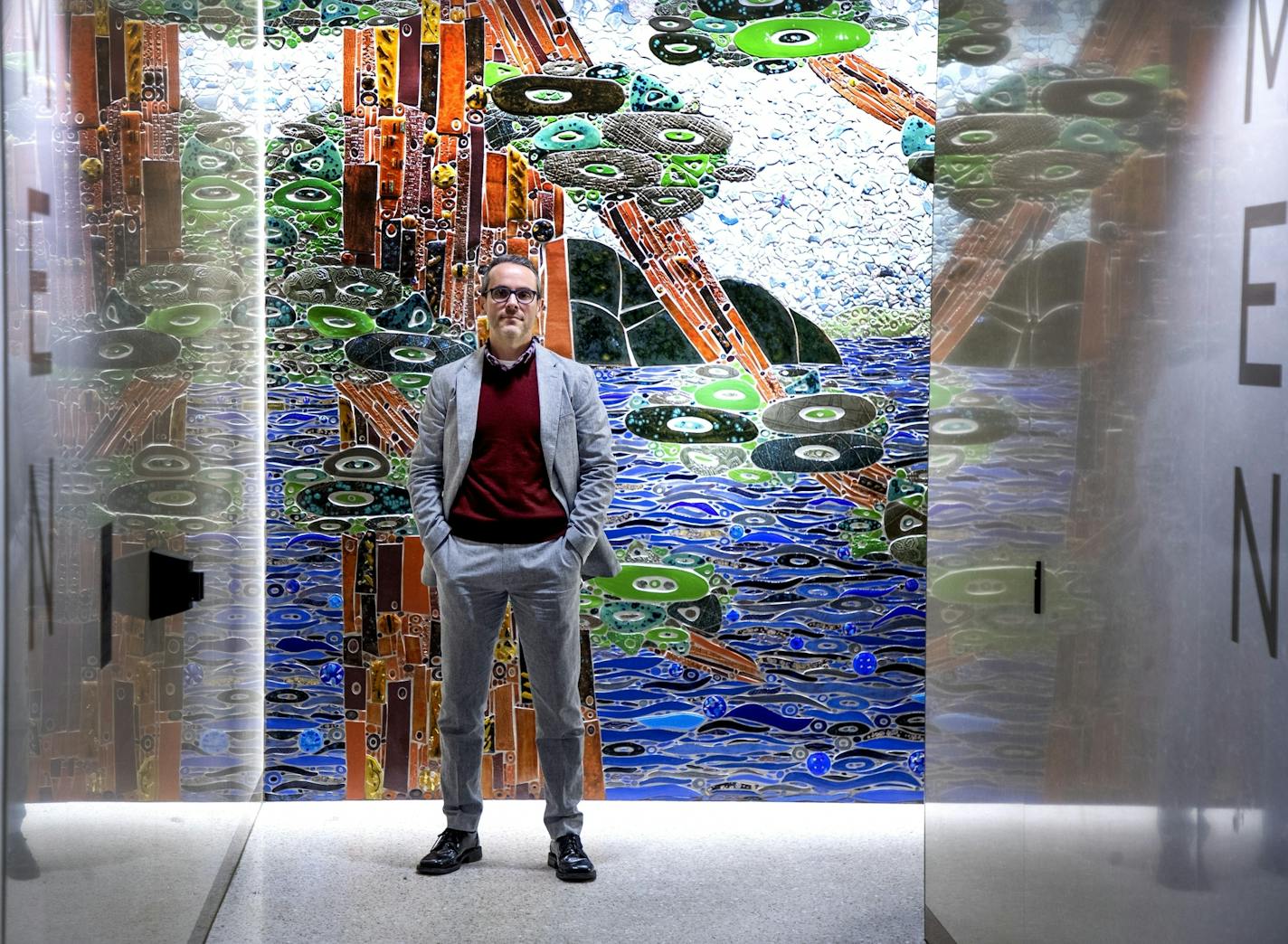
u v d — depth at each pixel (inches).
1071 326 92.0
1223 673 71.4
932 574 125.4
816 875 141.6
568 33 160.4
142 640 100.1
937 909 122.0
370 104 160.1
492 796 166.1
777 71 161.2
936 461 124.2
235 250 141.0
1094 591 87.8
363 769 164.9
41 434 77.4
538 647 140.3
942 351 122.8
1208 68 73.4
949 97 121.3
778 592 164.4
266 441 161.3
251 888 136.6
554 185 161.3
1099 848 86.7
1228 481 70.9
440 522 140.2
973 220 113.9
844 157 161.8
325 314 161.0
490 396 139.8
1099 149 87.6
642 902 133.3
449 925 126.7
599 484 141.0
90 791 86.8
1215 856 72.2
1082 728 89.9
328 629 163.5
